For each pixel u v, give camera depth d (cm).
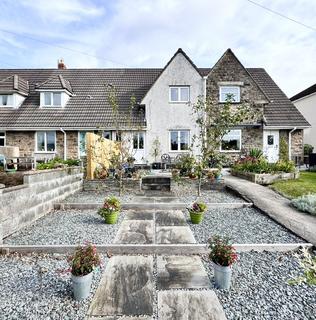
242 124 1739
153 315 286
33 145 1708
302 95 2450
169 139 1767
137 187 1052
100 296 320
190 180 1060
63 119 1695
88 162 1073
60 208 754
